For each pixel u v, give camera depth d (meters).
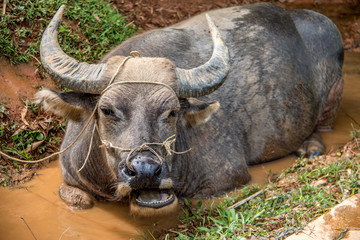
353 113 16.23
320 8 25.50
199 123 10.07
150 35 12.01
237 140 12.02
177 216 10.29
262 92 12.60
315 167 11.59
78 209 10.61
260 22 13.53
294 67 13.49
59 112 9.48
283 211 9.24
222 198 11.07
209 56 12.20
